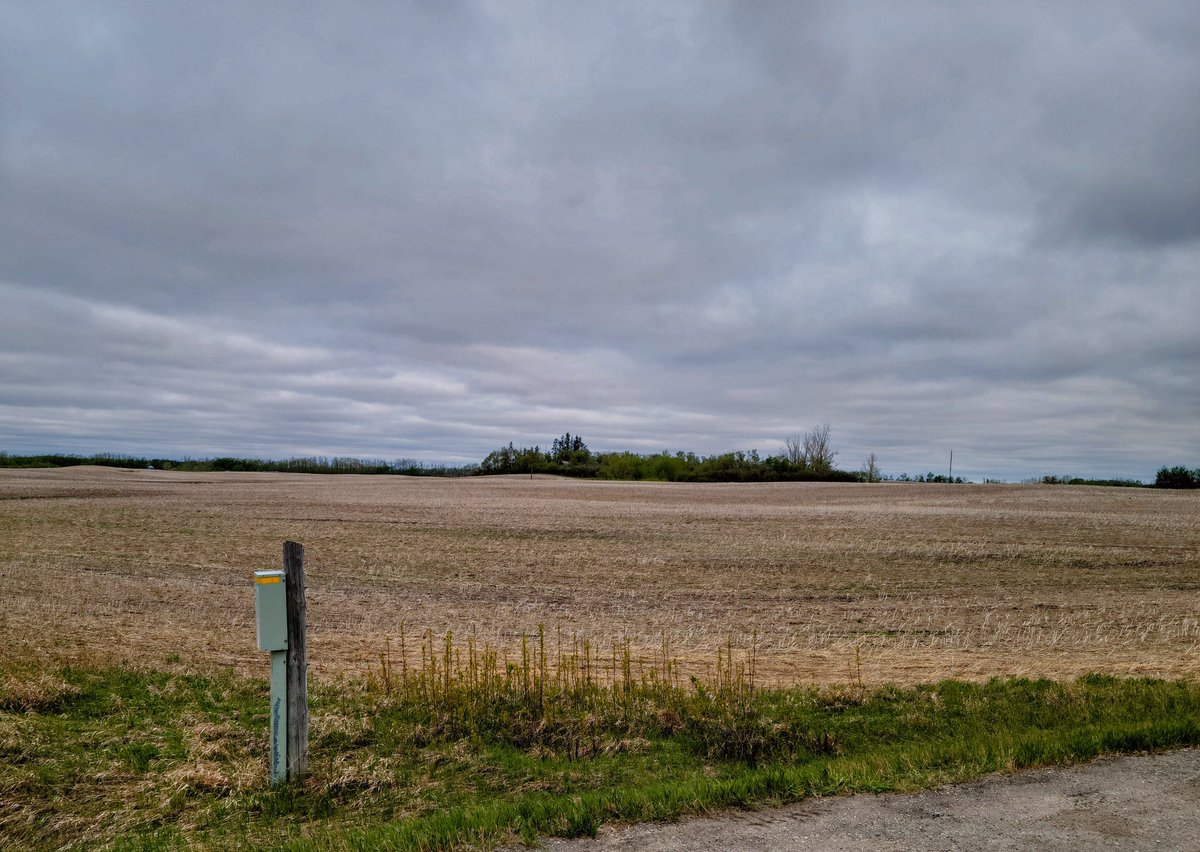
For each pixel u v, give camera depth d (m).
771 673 10.65
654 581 18.94
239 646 11.72
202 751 7.04
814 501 47.75
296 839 5.34
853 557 22.98
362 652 11.67
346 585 18.11
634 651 12.01
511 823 5.37
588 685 9.26
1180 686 9.32
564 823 5.29
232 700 8.80
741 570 20.70
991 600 16.64
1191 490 56.59
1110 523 31.67
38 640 11.59
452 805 6.07
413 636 12.91
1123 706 8.38
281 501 42.97
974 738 7.18
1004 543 25.70
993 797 5.68
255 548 24.02
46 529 27.95
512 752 7.35
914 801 5.64
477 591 17.48
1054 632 13.49
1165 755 6.51
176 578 18.45
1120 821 5.23
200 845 5.32
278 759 6.33
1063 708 8.43
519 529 30.08
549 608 15.60
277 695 6.32
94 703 8.45
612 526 31.31
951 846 4.90
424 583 18.47
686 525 31.80
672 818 5.41
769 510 39.47
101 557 21.55
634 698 8.85
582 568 20.94
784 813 5.48
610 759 7.18
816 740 7.62
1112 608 15.73
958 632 13.51
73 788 6.25
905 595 17.23
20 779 6.24
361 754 7.09
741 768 6.94
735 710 8.28
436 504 42.28
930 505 43.53
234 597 16.09
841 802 5.66
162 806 5.95
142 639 11.98
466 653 11.63
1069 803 5.55
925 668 10.92
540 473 91.31
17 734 7.19
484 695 8.69
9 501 39.81
